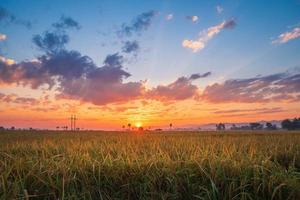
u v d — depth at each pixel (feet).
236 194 19.80
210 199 18.89
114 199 21.13
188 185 21.02
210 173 21.99
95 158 29.14
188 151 33.99
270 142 56.70
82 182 22.22
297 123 613.93
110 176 23.31
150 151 36.19
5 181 21.25
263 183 19.74
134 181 22.72
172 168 23.73
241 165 23.16
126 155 30.89
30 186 21.52
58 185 21.27
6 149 44.47
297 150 37.22
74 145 45.42
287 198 18.78
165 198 20.22
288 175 21.39
